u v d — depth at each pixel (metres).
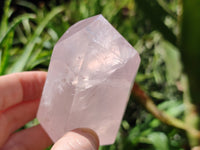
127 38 0.27
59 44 0.11
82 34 0.10
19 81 0.15
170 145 0.16
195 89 0.12
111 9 0.30
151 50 0.28
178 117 0.20
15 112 0.15
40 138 0.15
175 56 0.17
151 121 0.19
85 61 0.09
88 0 0.30
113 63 0.10
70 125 0.10
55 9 0.31
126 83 0.10
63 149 0.10
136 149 0.19
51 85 0.11
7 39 0.20
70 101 0.10
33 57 0.21
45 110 0.12
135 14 0.28
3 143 0.15
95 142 0.10
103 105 0.10
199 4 0.11
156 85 0.25
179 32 0.12
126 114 0.24
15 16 0.38
